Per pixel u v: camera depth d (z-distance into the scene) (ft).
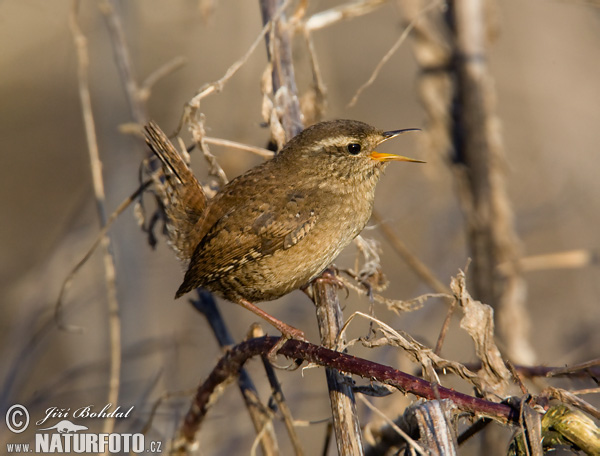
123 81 28.99
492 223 28.19
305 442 33.81
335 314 21.16
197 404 21.90
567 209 36.29
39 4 45.37
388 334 17.20
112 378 22.79
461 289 18.75
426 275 26.78
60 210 51.98
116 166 33.99
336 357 16.88
